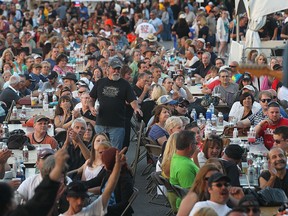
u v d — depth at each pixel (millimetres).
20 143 19594
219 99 26344
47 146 19656
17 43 42188
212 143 17125
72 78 27938
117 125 21531
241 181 17312
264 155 18953
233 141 20484
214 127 22781
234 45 39094
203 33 51594
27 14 61625
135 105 21516
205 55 34312
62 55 33781
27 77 29422
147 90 26328
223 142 18906
